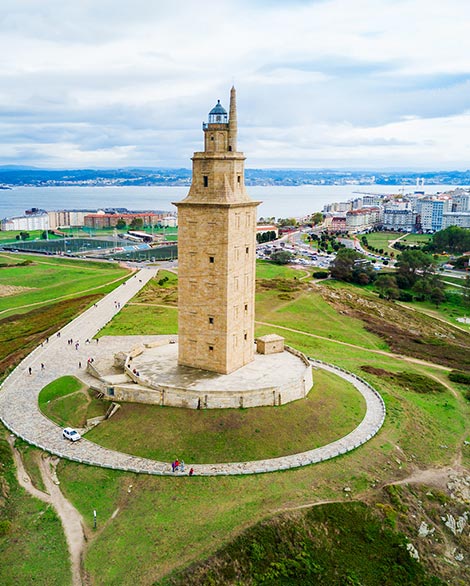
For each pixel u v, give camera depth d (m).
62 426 82.25
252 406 81.19
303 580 55.88
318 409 85.00
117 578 53.62
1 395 92.88
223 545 56.75
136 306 157.50
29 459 73.31
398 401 96.19
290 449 74.81
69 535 59.56
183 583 53.00
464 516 68.25
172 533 58.81
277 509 62.16
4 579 53.69
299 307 169.75
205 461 71.69
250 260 91.31
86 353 113.75
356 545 60.41
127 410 82.38
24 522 61.50
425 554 61.62
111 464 70.88
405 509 65.88
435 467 77.00
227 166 83.06
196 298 88.88
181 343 92.81
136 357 99.19
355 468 72.00
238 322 90.44
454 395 108.06
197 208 84.56
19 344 126.75
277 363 95.94
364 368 115.62
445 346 144.75
